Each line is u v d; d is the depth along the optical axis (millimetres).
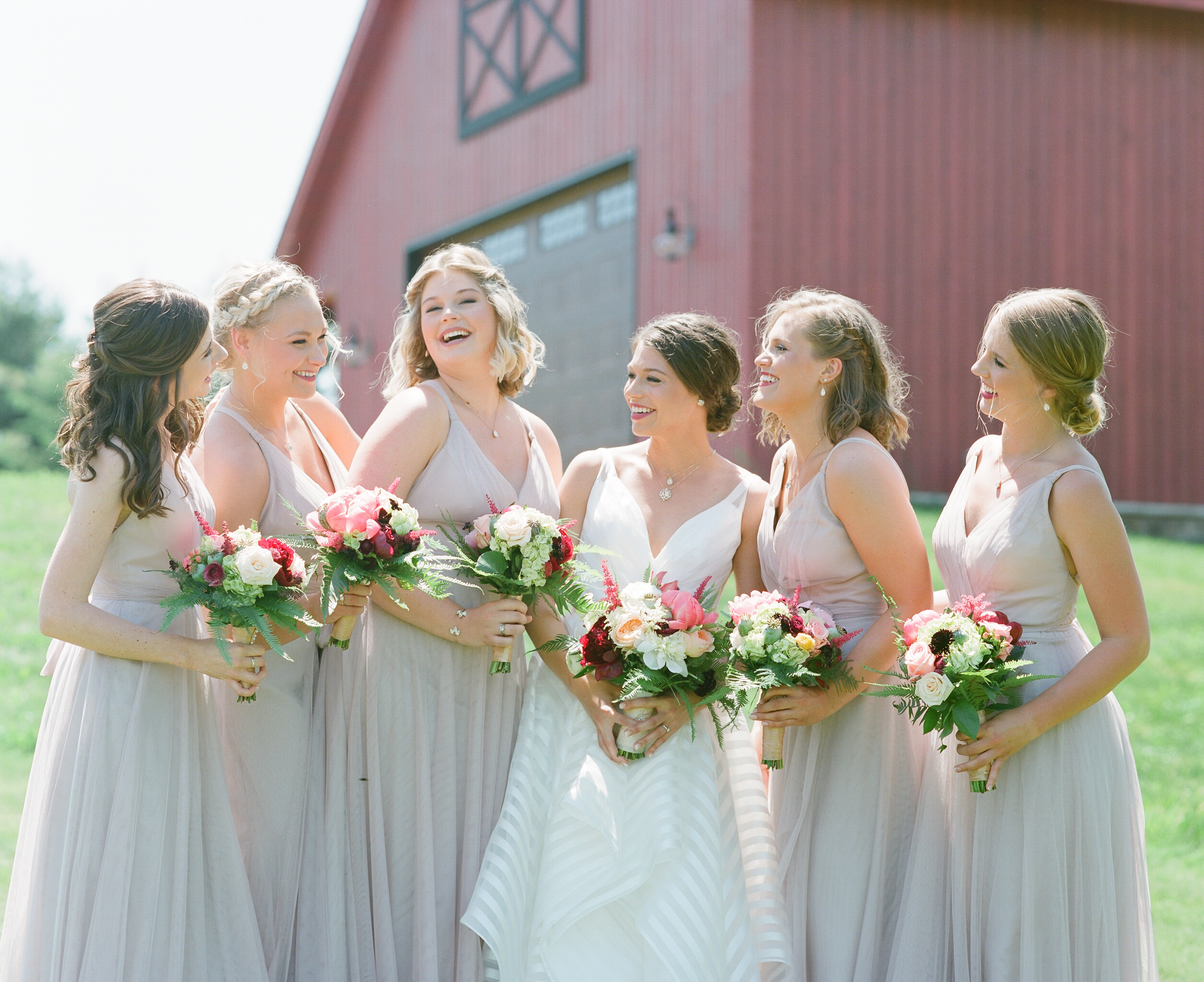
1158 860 4898
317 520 3082
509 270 15430
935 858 3256
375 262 17672
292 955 3238
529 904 3254
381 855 3285
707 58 12680
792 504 3465
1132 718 6520
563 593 3273
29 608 7988
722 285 12344
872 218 12492
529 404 14977
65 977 2807
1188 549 10820
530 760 3357
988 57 12992
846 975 3264
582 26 14234
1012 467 3254
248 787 3242
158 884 2902
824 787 3393
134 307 2916
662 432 3553
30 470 38531
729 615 3434
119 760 2900
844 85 12453
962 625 2984
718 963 3121
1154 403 13477
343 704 3344
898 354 12484
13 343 52375
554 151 14664
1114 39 13461
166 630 3010
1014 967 3082
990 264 12914
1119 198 13453
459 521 3422
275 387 3359
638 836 3189
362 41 17250
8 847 4566
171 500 2992
